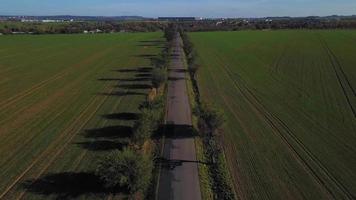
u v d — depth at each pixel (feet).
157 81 232.32
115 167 102.94
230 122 171.63
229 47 501.97
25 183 112.06
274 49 471.21
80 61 372.99
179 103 200.95
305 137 153.99
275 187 111.65
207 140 146.20
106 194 104.58
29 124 167.32
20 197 104.32
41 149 137.90
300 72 304.30
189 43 422.82
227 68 325.83
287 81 268.41
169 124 162.71
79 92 231.09
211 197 106.01
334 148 142.82
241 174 119.55
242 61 369.30
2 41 595.88
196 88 244.01
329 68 321.93
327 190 110.93
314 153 137.80
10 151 136.36
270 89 242.37
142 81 263.70
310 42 551.18
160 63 294.66
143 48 499.92
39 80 272.10
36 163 125.90
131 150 112.27
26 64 351.87
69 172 118.93
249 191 109.09
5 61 370.94
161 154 130.62
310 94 229.25
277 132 159.33
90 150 136.56
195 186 110.22
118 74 294.05
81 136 150.92
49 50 474.08
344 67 326.44
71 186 109.91
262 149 140.36
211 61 368.07
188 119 170.91
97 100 210.18
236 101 210.79
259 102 209.05
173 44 526.16
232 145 143.54
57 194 105.70
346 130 163.53
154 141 142.00
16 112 187.21
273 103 207.00
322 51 440.04
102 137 149.69
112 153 107.65
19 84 257.55
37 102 207.10
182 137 147.02
